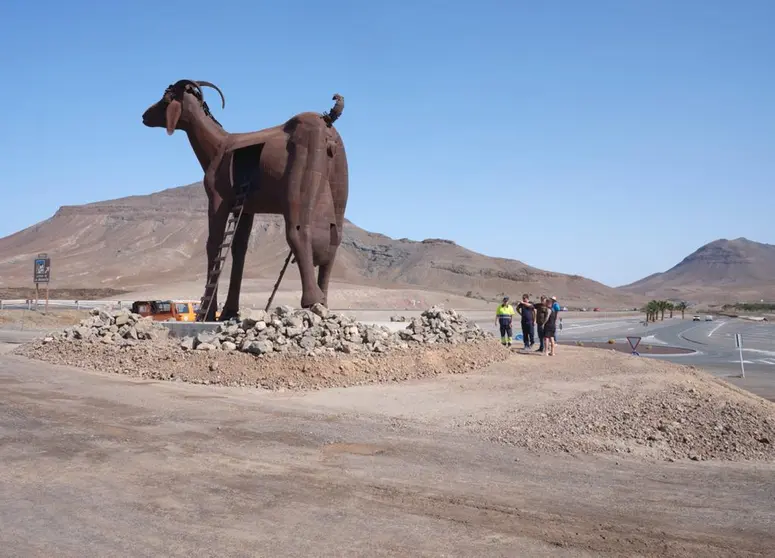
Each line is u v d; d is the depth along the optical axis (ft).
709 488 26.09
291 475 24.95
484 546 18.51
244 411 37.52
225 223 65.31
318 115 61.57
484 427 35.73
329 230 62.23
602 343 146.00
